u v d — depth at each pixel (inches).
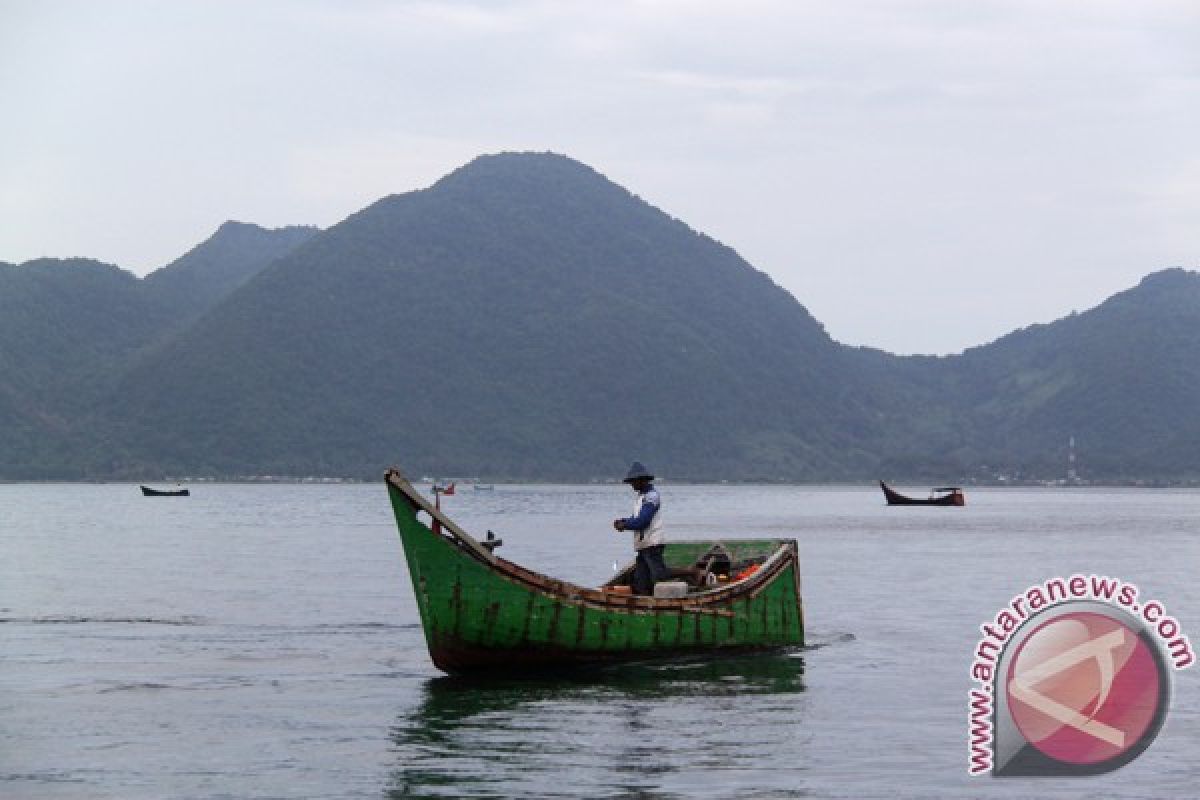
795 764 943.7
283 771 919.0
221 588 2249.0
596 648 1282.0
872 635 1617.9
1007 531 5073.8
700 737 1022.4
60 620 1755.7
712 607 1373.0
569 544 3713.1
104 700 1164.5
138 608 1910.7
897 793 877.8
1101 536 4633.4
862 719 1090.1
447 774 911.7
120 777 903.1
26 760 948.0
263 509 7603.4
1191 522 6240.2
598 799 857.5
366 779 898.1
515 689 1221.1
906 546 3873.0
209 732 1033.5
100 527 4982.8
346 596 2103.8
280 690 1214.9
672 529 5196.9
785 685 1245.7
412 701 1160.2
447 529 1231.5
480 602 1234.6
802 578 2549.2
